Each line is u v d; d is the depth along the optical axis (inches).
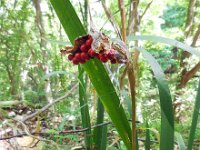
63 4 7.2
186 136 18.0
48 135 17.2
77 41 6.6
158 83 7.0
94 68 7.6
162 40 7.2
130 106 8.6
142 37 7.4
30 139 16.7
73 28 7.2
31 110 20.2
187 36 31.2
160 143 7.3
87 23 12.4
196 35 28.4
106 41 6.5
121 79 7.9
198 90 7.8
